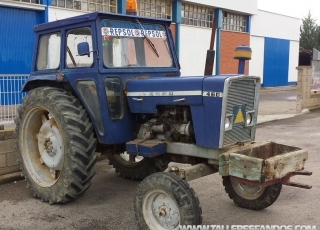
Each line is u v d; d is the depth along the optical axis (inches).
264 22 1026.7
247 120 159.9
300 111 521.7
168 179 141.8
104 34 173.2
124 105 175.2
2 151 218.4
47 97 182.5
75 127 172.9
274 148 161.0
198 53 795.4
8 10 483.2
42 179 194.1
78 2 557.6
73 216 173.2
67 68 185.0
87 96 177.2
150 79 168.9
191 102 153.7
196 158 166.7
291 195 199.9
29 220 168.6
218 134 148.3
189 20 773.9
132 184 218.5
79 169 172.1
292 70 1190.3
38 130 203.0
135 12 196.2
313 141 331.6
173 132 165.9
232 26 908.0
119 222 166.7
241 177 140.9
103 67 169.8
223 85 146.0
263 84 1067.9
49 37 195.6
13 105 335.6
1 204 186.7
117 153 201.3
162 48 197.2
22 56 505.7
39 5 503.2
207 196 199.0
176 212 142.7
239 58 177.0
